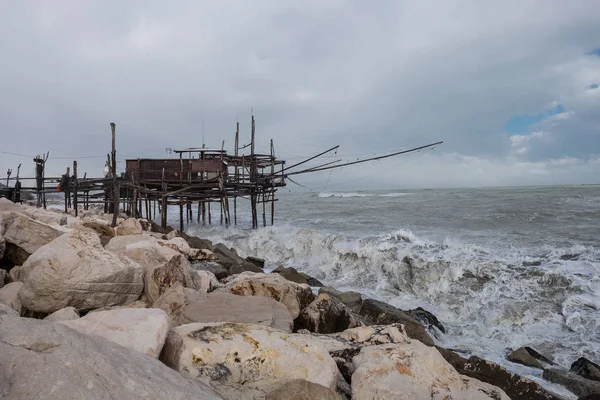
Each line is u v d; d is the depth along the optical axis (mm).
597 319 10492
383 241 18516
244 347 4840
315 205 49719
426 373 5148
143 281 7930
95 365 3102
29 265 7109
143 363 3564
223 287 9875
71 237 7328
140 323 4477
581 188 56000
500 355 9211
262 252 19734
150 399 3029
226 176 24500
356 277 15633
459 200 41750
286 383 4148
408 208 36812
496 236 20438
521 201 35594
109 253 7484
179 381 3520
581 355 9172
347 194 77188
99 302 7020
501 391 5098
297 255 18922
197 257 13750
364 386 4859
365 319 9992
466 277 13594
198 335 4961
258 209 47500
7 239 9695
